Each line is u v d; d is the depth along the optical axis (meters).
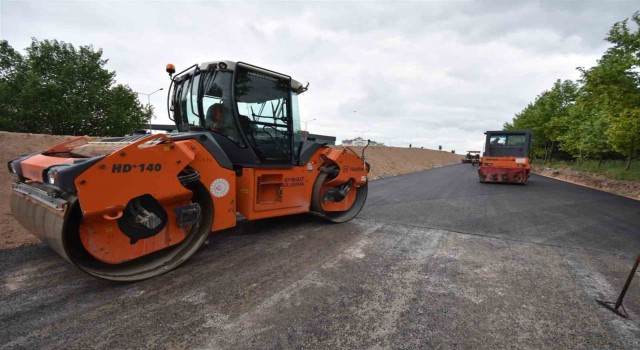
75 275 2.90
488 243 4.30
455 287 2.84
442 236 4.62
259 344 1.92
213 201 3.38
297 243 4.07
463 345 1.97
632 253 3.97
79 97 19.03
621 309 2.49
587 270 3.34
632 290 2.86
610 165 18.17
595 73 9.49
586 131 17.59
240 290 2.68
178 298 2.51
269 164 4.20
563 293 2.76
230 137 3.90
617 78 9.12
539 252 3.93
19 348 1.85
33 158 3.20
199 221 3.37
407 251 3.86
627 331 2.18
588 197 9.66
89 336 1.98
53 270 3.00
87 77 20.28
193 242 3.32
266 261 3.39
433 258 3.62
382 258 3.58
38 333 2.00
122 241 2.81
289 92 4.48
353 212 5.66
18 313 2.24
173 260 3.13
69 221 2.67
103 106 20.25
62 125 18.70
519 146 13.94
